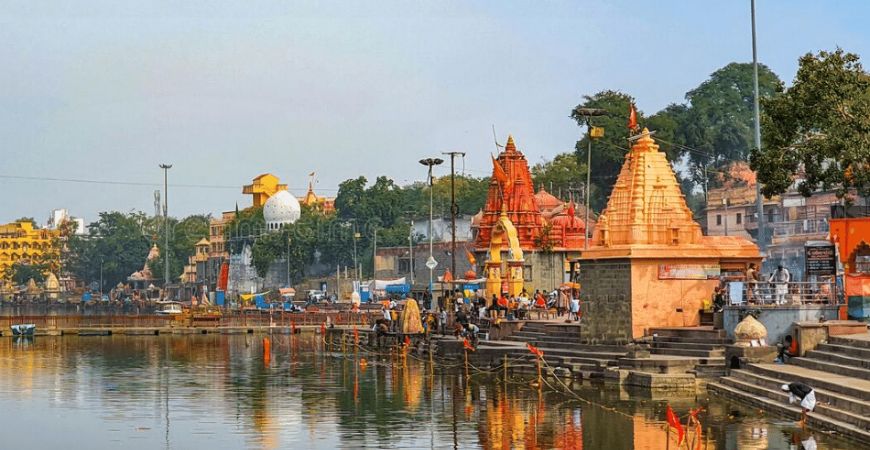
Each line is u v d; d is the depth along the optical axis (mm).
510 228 68625
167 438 34406
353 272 152000
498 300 62750
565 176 121438
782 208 92750
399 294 120500
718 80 125875
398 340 66938
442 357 57344
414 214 157250
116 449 32656
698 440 28797
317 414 39094
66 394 46750
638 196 49094
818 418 32156
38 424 37781
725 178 118312
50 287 189750
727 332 44969
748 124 122938
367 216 158750
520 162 82688
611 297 48750
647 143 50031
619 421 35000
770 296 44969
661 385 42219
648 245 48219
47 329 99438
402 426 35750
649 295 47969
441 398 42719
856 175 46719
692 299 48312
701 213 111875
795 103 47219
